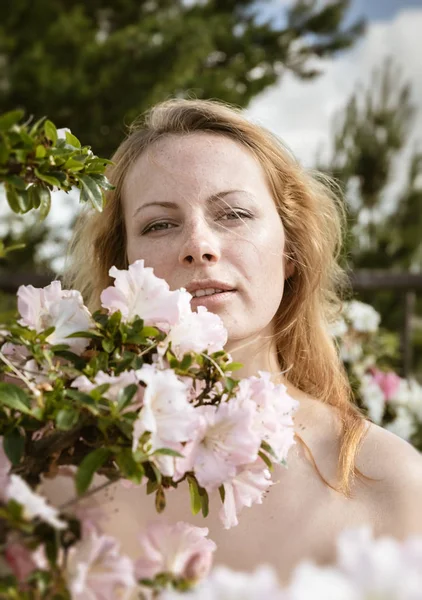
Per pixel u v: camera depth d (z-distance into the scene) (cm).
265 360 151
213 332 92
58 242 652
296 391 154
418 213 781
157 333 88
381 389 307
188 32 673
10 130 84
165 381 79
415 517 125
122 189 162
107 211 174
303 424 142
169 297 90
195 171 142
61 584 71
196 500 88
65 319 91
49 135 88
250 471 89
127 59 659
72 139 94
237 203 141
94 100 646
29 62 643
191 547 80
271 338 155
